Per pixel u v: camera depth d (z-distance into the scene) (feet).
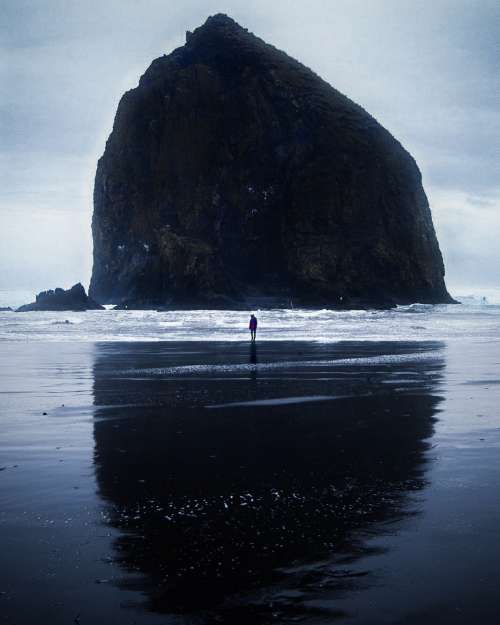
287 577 15.99
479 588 15.24
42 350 106.01
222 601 14.75
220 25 561.02
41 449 31.71
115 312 349.41
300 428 37.40
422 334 151.74
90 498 23.08
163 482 25.35
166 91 513.04
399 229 485.15
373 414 42.45
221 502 22.57
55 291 390.21
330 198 473.26
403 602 14.61
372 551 17.63
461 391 54.44
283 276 467.52
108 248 507.71
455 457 29.37
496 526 19.53
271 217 481.46
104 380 63.98
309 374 68.95
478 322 223.51
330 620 13.85
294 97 509.35
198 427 37.91
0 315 299.58
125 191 503.20
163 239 426.10
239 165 488.02
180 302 405.39
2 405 47.06
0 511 21.50
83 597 14.97
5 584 15.65
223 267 432.66
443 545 18.01
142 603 14.67
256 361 85.10
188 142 495.41
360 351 102.06
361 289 451.94
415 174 522.88
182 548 18.04
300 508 21.76
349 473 26.63
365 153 490.90
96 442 33.47
